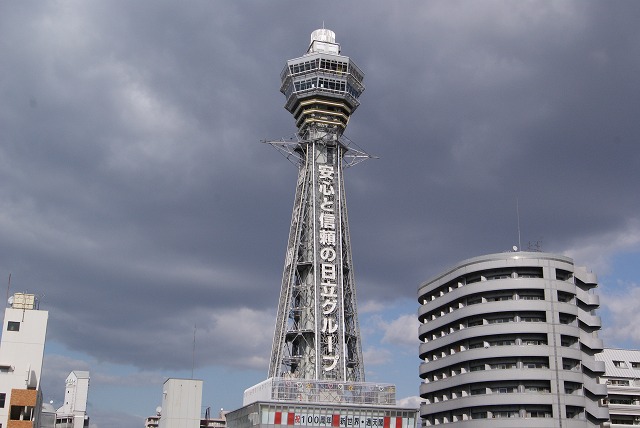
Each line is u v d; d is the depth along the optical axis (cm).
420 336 19775
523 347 16212
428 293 19688
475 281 17600
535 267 17025
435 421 18538
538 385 16112
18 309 15562
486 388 16462
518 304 16600
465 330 17138
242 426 19662
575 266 17650
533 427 15562
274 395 18738
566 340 16612
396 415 18938
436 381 18300
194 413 16762
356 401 19175
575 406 15962
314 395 19000
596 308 17638
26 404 14588
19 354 15262
